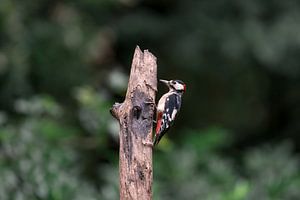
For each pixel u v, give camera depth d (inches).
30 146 384.8
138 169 273.4
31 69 626.5
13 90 597.6
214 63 799.1
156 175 486.6
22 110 423.8
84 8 674.8
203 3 806.5
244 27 784.3
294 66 793.6
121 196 275.3
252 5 794.8
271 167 507.8
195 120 831.1
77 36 639.8
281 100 871.7
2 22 600.1
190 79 816.9
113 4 682.2
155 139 348.8
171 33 796.0
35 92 628.1
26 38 617.6
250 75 826.8
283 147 541.3
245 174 525.7
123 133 276.8
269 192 446.6
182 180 479.5
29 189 369.1
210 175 485.4
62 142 422.0
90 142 450.3
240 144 857.5
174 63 800.9
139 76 283.1
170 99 357.1
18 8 613.9
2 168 374.6
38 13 641.0
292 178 469.7
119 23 783.7
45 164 378.6
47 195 368.5
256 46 775.1
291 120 894.4
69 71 633.6
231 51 775.1
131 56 797.2
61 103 625.9
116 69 672.4
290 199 461.1
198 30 792.9
